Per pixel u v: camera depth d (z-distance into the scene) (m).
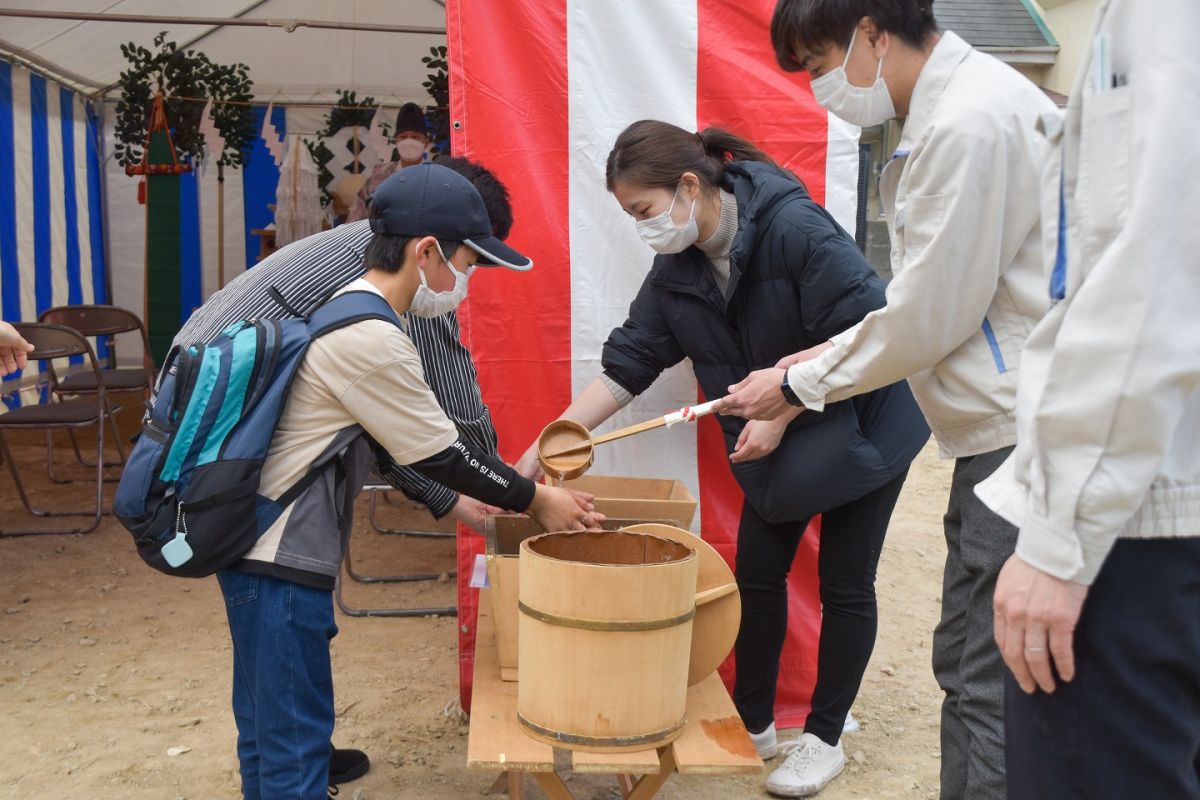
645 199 2.56
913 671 3.78
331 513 2.16
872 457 2.65
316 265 2.44
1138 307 1.20
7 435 7.48
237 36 8.06
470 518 2.82
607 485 3.03
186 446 2.04
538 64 3.06
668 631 2.08
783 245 2.55
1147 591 1.32
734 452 2.70
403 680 3.61
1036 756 1.40
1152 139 1.21
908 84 1.98
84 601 4.37
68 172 8.40
